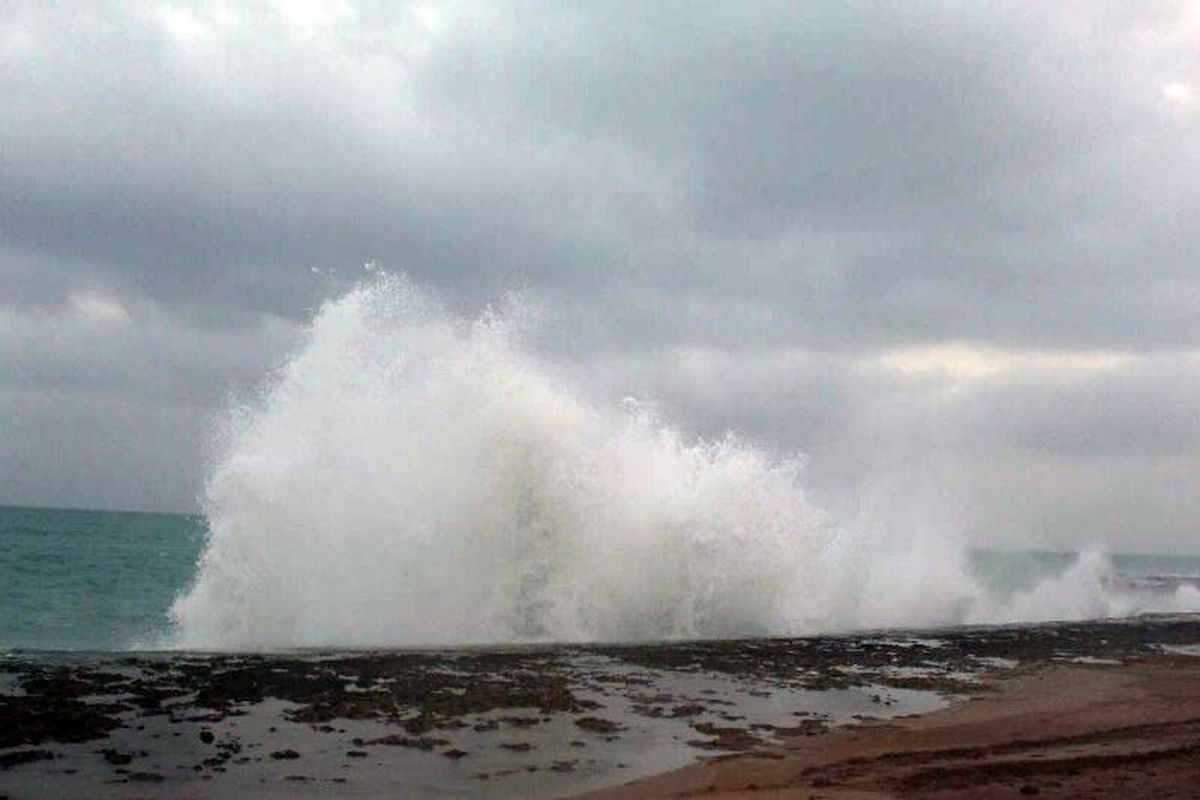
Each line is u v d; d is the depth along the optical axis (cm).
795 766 988
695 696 1341
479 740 1062
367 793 878
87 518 11000
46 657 1452
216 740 1024
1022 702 1377
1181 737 1136
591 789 903
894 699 1381
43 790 852
